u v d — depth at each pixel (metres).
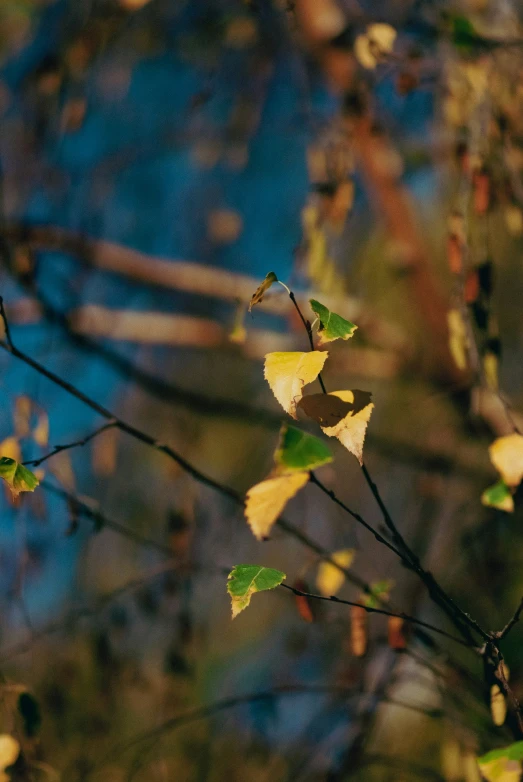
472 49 1.54
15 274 1.71
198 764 1.92
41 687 1.86
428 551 1.82
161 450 1.43
